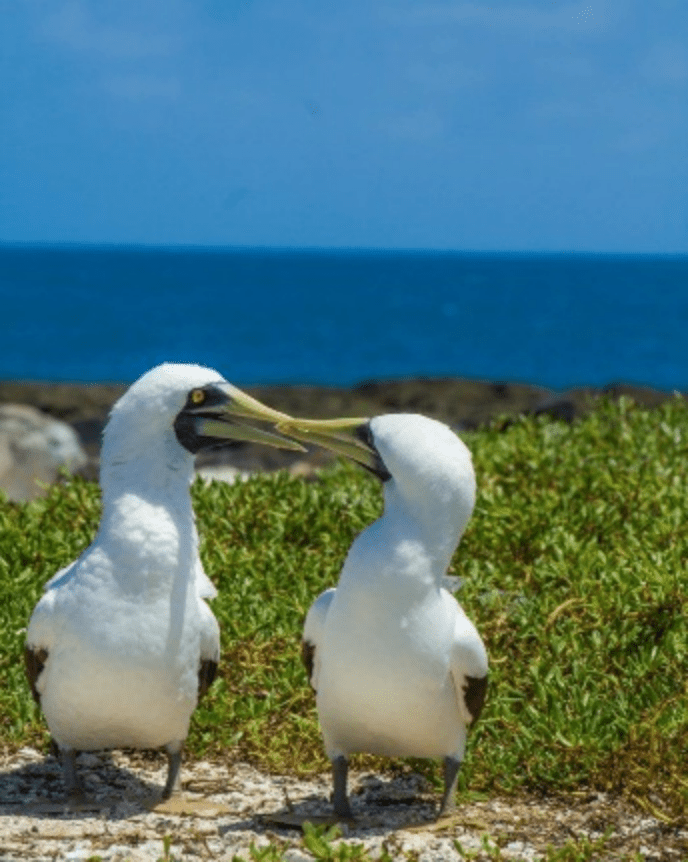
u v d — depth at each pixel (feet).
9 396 134.72
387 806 30.94
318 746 33.17
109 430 29.84
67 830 28.71
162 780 32.37
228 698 34.86
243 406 29.63
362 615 27.84
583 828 29.50
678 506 46.83
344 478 51.42
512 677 35.40
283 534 44.60
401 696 27.96
